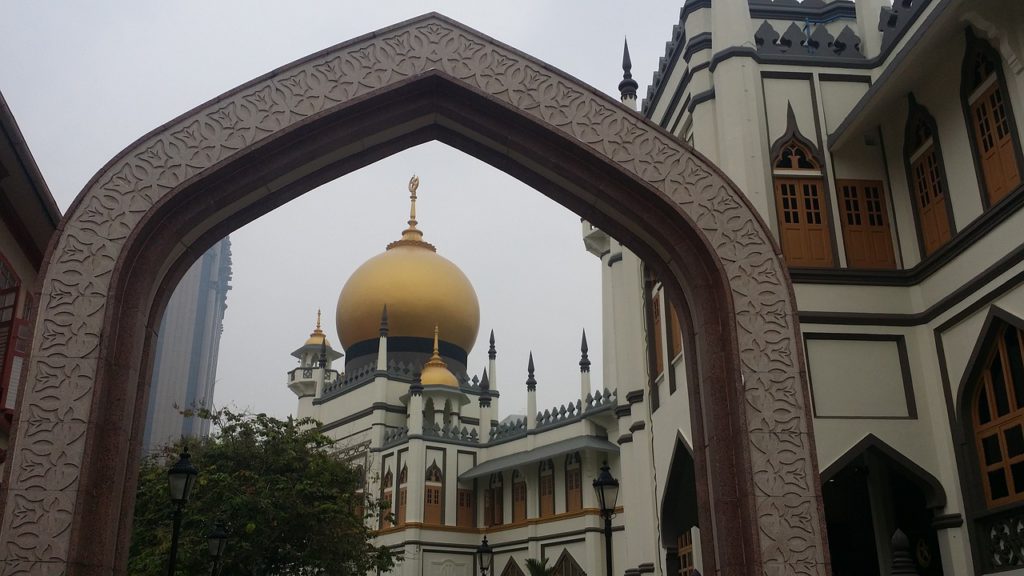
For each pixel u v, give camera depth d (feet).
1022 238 36.91
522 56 33.68
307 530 68.39
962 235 40.42
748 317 31.24
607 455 118.42
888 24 47.60
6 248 41.60
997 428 39.09
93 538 26.32
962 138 41.39
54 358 27.17
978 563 39.11
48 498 25.84
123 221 29.14
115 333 28.25
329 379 154.61
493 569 127.13
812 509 29.22
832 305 43.96
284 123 31.53
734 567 29.35
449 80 32.89
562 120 33.01
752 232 32.14
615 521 113.80
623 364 63.46
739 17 47.70
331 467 73.77
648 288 56.29
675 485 49.29
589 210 34.73
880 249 45.70
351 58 32.86
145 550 62.59
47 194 39.58
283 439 72.13
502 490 130.21
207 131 30.89
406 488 127.13
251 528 62.54
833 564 51.19
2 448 41.06
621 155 32.78
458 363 148.87
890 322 43.88
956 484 40.88
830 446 41.78
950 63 41.83
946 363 42.19
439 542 126.21
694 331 33.40
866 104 44.09
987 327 39.04
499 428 135.33
